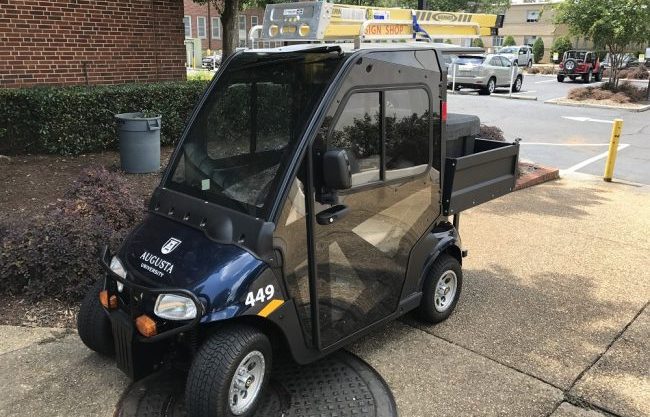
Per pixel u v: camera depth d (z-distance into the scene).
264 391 3.14
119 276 3.05
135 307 3.01
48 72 9.22
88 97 8.47
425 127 3.74
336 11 3.66
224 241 3.02
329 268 3.28
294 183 3.01
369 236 3.51
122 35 9.98
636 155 11.85
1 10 8.54
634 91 22.67
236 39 10.91
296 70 3.23
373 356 3.83
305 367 3.63
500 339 4.12
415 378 3.59
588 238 6.50
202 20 54.22
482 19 4.91
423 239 3.96
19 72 8.91
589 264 5.70
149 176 7.75
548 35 59.31
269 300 2.96
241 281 2.86
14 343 3.87
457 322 4.37
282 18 3.75
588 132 14.79
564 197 8.36
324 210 3.17
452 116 4.99
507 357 3.88
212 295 2.82
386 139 3.47
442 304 4.31
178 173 3.50
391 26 4.03
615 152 9.38
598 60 32.50
